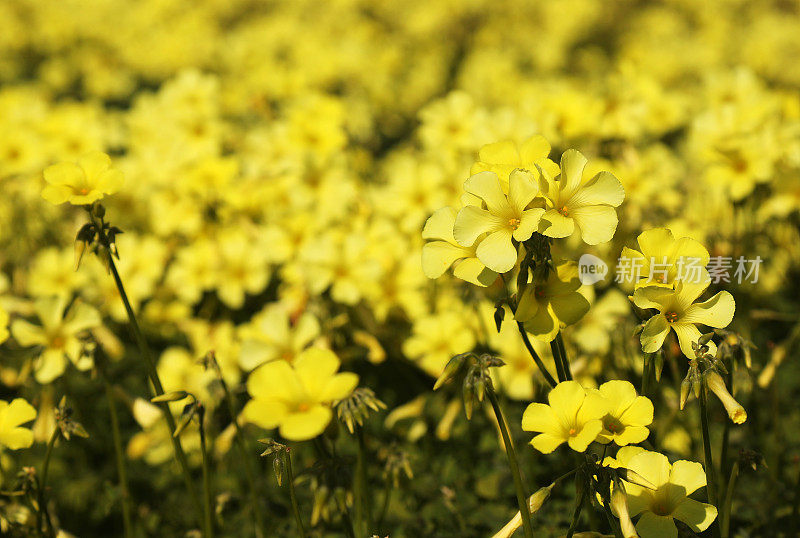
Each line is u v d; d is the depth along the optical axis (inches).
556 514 119.0
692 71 321.1
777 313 149.4
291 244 162.2
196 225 174.4
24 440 83.9
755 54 313.4
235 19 450.9
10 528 102.5
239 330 152.7
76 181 83.9
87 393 161.3
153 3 446.0
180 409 145.6
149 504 142.3
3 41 400.8
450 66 389.7
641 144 214.7
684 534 75.0
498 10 421.4
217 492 137.5
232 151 213.3
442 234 75.3
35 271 165.9
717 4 414.6
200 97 199.6
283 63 342.3
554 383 76.8
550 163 73.1
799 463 115.1
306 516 127.3
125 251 169.0
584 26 400.2
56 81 377.7
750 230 153.5
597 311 135.1
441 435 134.0
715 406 130.6
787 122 150.9
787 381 148.1
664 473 76.0
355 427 90.7
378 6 432.8
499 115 150.2
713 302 73.5
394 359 161.0
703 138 152.3
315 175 174.9
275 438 140.1
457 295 129.3
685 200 175.9
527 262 70.1
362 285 145.5
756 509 118.4
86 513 142.8
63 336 111.3
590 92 177.6
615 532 74.4
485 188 69.9
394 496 130.6
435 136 165.9
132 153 206.4
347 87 325.7
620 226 149.1
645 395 78.1
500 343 134.5
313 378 70.6
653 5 431.8
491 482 129.3
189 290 169.6
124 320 163.8
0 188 182.2
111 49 393.7
